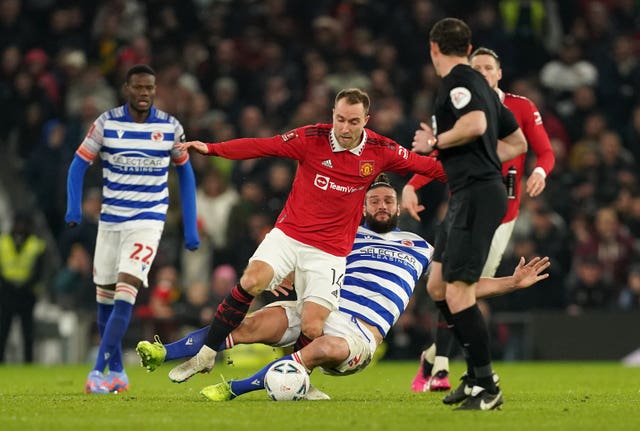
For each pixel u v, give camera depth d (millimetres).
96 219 60156
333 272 26812
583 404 25500
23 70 70875
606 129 70000
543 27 73312
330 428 19266
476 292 25641
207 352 26500
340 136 26344
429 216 60781
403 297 28109
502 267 57219
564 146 67875
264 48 71875
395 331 57531
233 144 26547
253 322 27141
